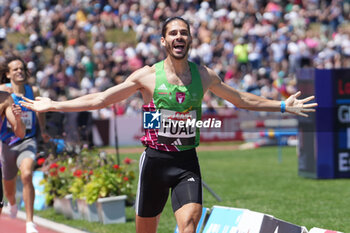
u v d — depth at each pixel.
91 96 11.56
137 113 53.88
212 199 24.11
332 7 79.88
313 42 68.44
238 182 29.64
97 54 66.44
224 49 67.19
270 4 76.75
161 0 77.50
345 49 66.88
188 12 74.81
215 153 46.75
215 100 54.06
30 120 17.75
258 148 50.94
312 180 30.17
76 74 62.66
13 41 70.88
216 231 14.10
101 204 19.28
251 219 13.00
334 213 20.39
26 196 17.11
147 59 64.06
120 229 18.27
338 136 30.66
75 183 20.73
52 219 20.83
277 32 68.44
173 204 11.33
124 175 21.05
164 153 11.48
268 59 66.56
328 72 30.61
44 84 57.66
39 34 71.62
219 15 74.38
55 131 25.42
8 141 17.58
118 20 77.50
